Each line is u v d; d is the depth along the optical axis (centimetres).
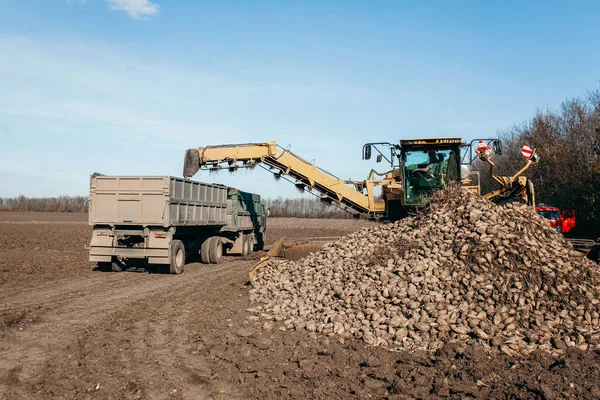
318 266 1088
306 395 557
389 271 898
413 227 1066
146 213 1484
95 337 787
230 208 2069
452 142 1386
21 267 1603
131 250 1502
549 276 781
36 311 967
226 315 934
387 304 812
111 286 1288
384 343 720
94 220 1505
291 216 7800
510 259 827
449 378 582
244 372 630
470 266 840
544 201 3659
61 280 1380
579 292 757
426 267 865
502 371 593
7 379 602
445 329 725
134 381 595
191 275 1521
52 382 592
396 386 559
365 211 1828
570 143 3509
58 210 9756
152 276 1489
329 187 1772
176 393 562
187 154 1644
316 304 895
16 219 6041
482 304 763
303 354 692
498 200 1370
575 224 3381
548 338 677
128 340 771
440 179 1405
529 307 738
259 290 1109
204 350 719
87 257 1969
